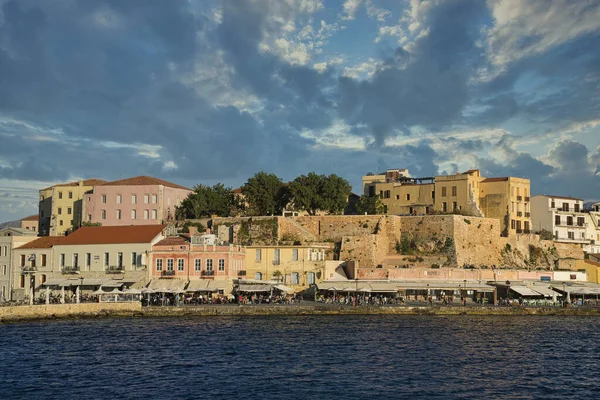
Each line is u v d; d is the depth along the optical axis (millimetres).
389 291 137250
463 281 145125
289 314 126438
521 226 188500
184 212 191500
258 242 168125
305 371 73312
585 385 68312
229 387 66312
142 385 67188
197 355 82250
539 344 91625
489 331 103438
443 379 69875
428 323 113062
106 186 195000
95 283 138750
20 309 114188
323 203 183250
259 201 188125
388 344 90250
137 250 142625
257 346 88500
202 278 139000
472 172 192375
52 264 147000
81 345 89188
